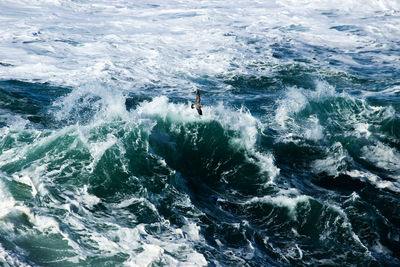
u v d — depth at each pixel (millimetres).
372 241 9141
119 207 8922
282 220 9531
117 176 9688
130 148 10633
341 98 15469
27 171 9305
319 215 9523
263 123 14203
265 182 11070
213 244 8344
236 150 12078
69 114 13258
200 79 18344
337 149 12680
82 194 9055
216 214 9523
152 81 17547
